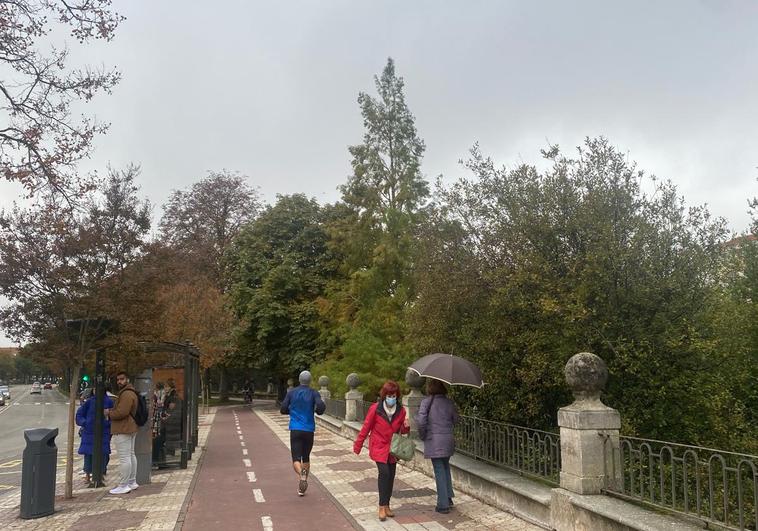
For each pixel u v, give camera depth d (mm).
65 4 9352
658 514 5324
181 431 12859
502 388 9477
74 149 9734
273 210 41094
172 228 44469
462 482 9062
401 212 25484
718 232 8289
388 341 22547
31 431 8727
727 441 8297
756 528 4578
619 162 8609
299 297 37750
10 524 8047
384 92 27156
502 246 8883
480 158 9656
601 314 8195
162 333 11922
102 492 10250
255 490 10070
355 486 10094
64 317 9859
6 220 9664
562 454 6484
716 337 8102
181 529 7551
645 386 8172
